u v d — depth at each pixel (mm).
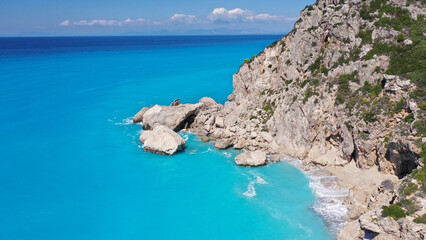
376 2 56250
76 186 48625
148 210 42375
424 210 31188
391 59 49188
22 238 37156
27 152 60812
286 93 61031
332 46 58219
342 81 53562
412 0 54312
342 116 50906
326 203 42812
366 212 36188
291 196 44750
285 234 37188
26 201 44594
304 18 64188
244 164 54031
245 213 41281
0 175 51844
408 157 40094
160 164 55594
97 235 37656
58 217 41000
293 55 63781
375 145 45594
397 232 30922
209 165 54781
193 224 39406
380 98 47562
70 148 62844
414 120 40719
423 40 48219
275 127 59969
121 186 48562
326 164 51531
